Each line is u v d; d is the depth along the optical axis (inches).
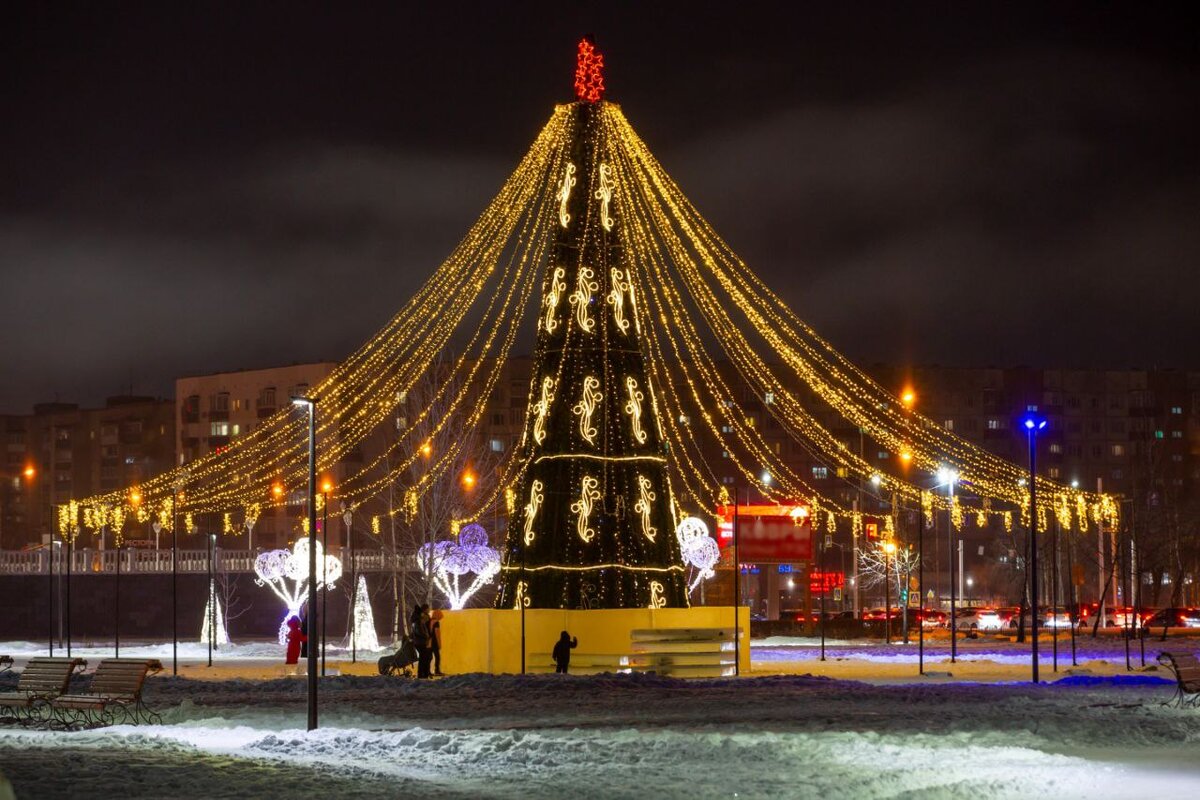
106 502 3816.4
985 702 1365.7
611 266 1792.6
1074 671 1941.4
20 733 1055.6
